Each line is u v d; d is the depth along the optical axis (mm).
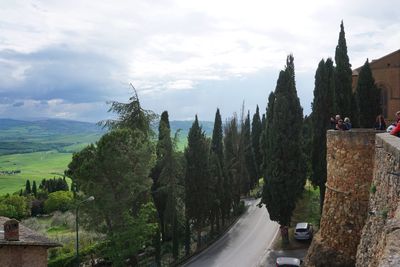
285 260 34062
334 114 37781
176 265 44094
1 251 29688
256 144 80750
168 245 51219
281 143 43188
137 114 49906
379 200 16250
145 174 43844
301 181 43688
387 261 7254
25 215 85562
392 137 16531
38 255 31812
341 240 25734
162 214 51781
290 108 43688
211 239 52469
